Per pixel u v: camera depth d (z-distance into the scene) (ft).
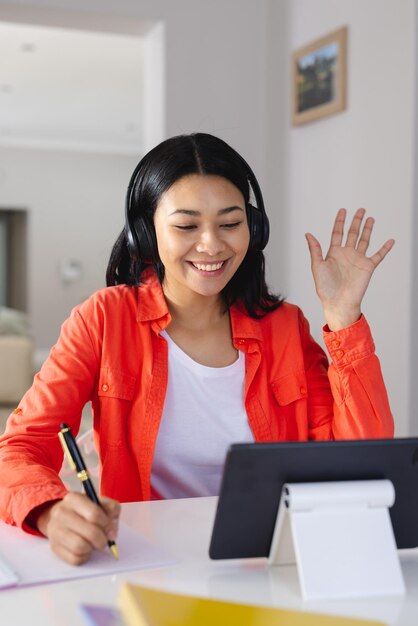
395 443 3.56
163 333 5.43
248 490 3.47
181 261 4.92
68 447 3.84
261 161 13.48
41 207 40.73
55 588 3.37
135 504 4.66
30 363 25.11
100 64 26.50
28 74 27.89
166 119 12.96
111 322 5.33
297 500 3.44
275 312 5.71
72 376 5.15
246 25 13.29
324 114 11.64
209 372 5.37
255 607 3.10
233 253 4.94
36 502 3.95
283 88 12.88
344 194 11.39
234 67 13.25
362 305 11.06
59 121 35.99
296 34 12.51
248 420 5.41
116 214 41.70
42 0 12.38
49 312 41.24
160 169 4.92
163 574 3.56
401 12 10.12
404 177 10.14
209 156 4.88
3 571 3.49
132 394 5.29
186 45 13.01
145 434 5.24
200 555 3.82
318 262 5.13
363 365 4.99
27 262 40.83
